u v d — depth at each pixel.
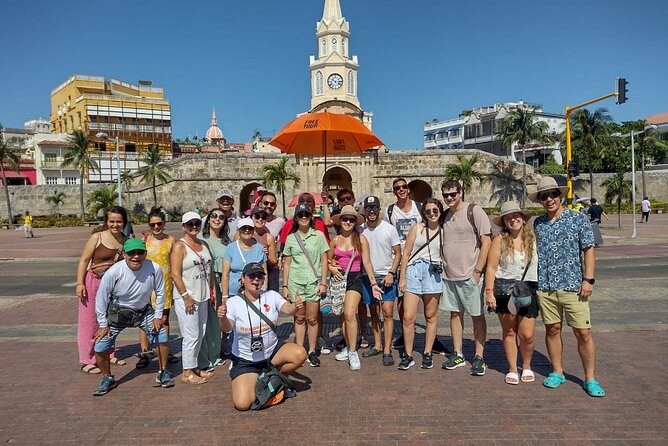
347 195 8.02
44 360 7.98
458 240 7.01
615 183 55.62
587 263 6.05
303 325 7.55
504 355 7.81
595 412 5.55
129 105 74.12
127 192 52.03
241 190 51.91
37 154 67.94
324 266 7.39
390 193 51.28
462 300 6.97
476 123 84.81
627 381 6.43
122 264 6.54
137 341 9.21
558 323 6.32
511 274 6.48
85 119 71.88
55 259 22.33
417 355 7.94
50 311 11.88
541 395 6.08
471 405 5.83
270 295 6.42
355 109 53.69
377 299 7.57
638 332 8.70
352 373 7.10
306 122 9.18
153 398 6.32
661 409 5.58
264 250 7.95
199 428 5.39
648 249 21.36
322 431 5.25
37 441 5.15
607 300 11.48
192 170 51.66
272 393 5.87
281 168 48.94
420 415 5.59
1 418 5.74
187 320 6.81
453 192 7.07
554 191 6.21
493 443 4.90
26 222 36.81
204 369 7.41
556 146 74.62
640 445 4.79
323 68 69.31
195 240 7.15
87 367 7.36
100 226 7.73
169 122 77.31
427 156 51.34
